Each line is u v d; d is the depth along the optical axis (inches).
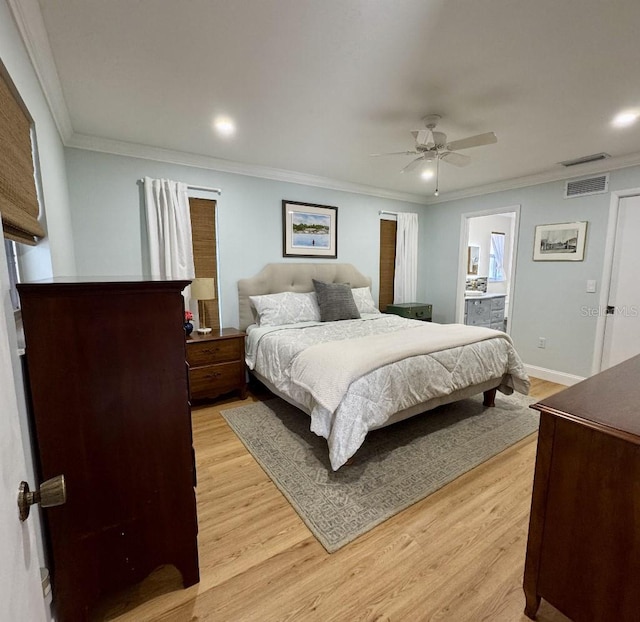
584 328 144.8
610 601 40.2
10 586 20.2
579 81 76.6
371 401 82.0
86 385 44.7
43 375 42.6
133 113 93.2
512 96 83.6
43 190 69.6
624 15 56.2
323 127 102.3
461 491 77.4
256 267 149.6
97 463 46.1
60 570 45.8
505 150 121.0
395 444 97.1
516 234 164.1
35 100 65.7
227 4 54.4
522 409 122.2
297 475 82.8
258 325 139.8
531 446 97.1
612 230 134.9
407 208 198.7
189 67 71.7
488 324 223.0
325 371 85.0
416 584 54.4
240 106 89.1
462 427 107.7
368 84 78.2
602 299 138.9
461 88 79.8
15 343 39.8
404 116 94.9
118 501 47.9
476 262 253.9
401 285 197.5
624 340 135.9
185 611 50.2
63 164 102.7
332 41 63.4
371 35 61.8
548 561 45.8
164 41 63.4
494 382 119.5
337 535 64.1
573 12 55.8
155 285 46.6
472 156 127.3
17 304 62.2
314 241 164.6
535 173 150.6
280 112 92.6
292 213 156.7
